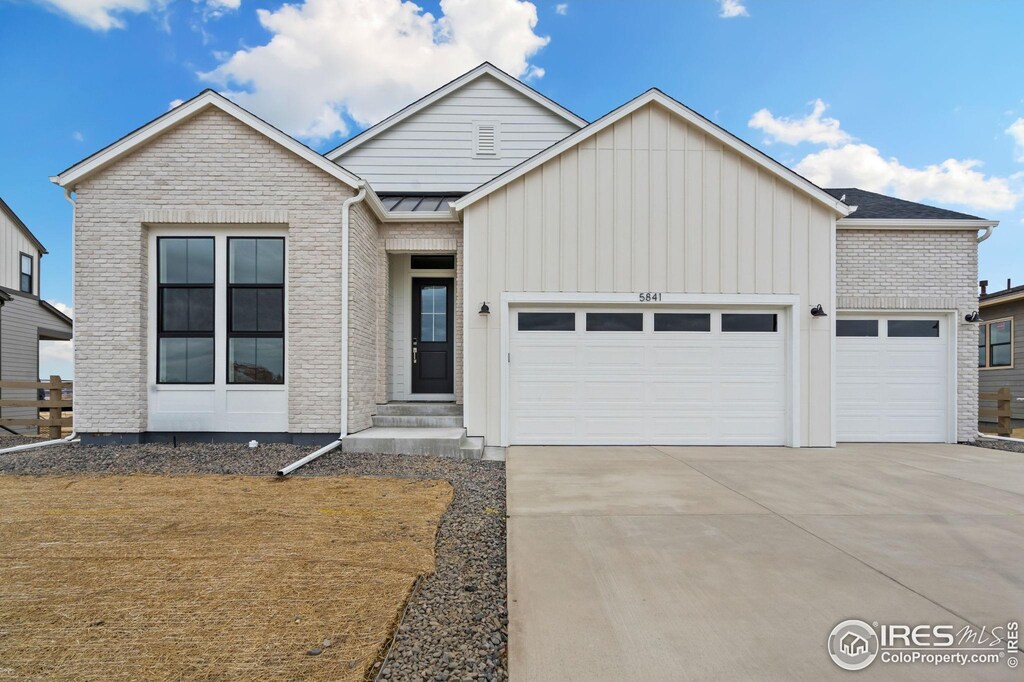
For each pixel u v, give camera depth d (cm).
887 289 881
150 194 734
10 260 1566
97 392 721
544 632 254
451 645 249
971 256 888
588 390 819
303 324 737
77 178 716
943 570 331
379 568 328
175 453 667
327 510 443
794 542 379
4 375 1400
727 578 317
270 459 641
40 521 406
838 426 874
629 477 586
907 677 221
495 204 813
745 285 815
